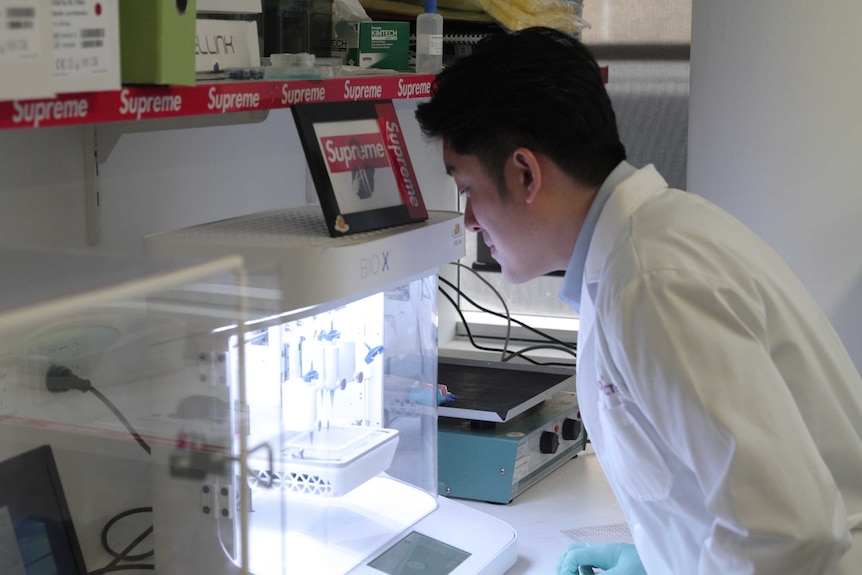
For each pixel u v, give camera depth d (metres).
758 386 1.07
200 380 1.20
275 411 1.26
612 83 2.96
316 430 1.57
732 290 1.11
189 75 1.05
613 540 1.83
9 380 1.14
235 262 1.17
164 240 1.35
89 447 1.23
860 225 2.75
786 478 1.04
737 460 1.05
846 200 2.76
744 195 2.86
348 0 1.76
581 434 2.29
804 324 1.24
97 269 1.19
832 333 1.36
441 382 2.27
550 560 1.75
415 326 1.77
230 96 1.18
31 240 1.39
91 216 1.49
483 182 1.32
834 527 1.06
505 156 1.28
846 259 2.78
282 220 1.53
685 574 1.28
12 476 1.14
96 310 1.15
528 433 2.04
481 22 2.05
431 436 1.84
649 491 1.26
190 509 1.24
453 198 2.90
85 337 1.16
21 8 0.83
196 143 1.74
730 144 2.85
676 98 2.91
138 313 1.17
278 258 1.28
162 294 1.15
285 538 1.38
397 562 1.60
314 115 1.37
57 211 1.44
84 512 1.22
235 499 1.20
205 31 1.30
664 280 1.11
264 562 1.24
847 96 2.71
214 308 1.17
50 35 0.86
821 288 2.82
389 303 1.69
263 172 1.96
